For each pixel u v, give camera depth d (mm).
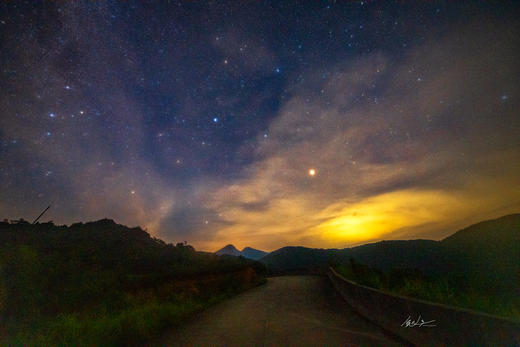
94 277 17625
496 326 3049
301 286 19234
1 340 6188
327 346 5082
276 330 6801
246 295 16656
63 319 6992
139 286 16938
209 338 6418
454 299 5172
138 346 6043
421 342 4457
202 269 23312
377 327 6242
